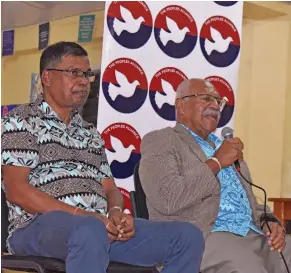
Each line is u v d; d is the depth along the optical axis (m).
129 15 3.36
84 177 2.38
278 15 4.86
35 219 2.19
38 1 5.22
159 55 3.45
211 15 3.63
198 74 3.58
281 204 3.37
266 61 4.91
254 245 2.62
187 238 2.26
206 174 2.54
